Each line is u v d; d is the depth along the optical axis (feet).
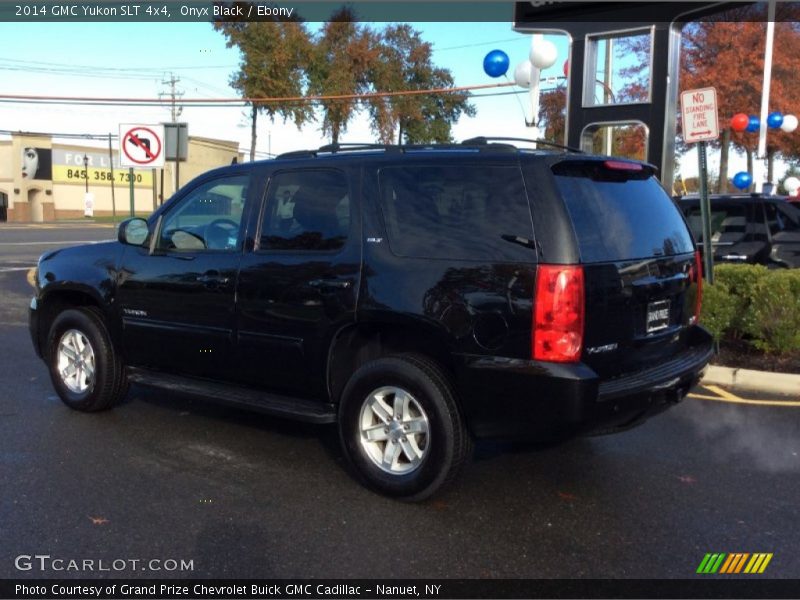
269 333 15.64
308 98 81.30
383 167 14.71
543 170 13.01
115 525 13.08
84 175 220.84
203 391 17.04
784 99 65.98
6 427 18.47
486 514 13.71
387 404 14.47
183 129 43.55
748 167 84.64
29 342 29.27
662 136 34.68
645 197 15.02
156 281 17.56
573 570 11.71
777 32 65.26
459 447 13.55
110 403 19.43
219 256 16.62
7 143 204.23
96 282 18.76
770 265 30.60
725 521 13.50
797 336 24.38
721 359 25.09
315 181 15.61
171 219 17.98
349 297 14.40
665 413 20.33
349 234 14.76
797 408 20.90
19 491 14.48
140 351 18.28
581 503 14.25
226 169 17.28
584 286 12.49
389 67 91.86
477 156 13.71
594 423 12.66
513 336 12.69
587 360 12.64
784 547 12.51
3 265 60.70
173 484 14.97
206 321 16.69
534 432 12.99
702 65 68.39
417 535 12.84
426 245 13.82
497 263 12.94
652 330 14.17
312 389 15.40
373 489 14.58
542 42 39.83
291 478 15.38
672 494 14.71
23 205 204.85
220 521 13.30
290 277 15.29
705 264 26.43
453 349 13.26
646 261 13.97
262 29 81.30
